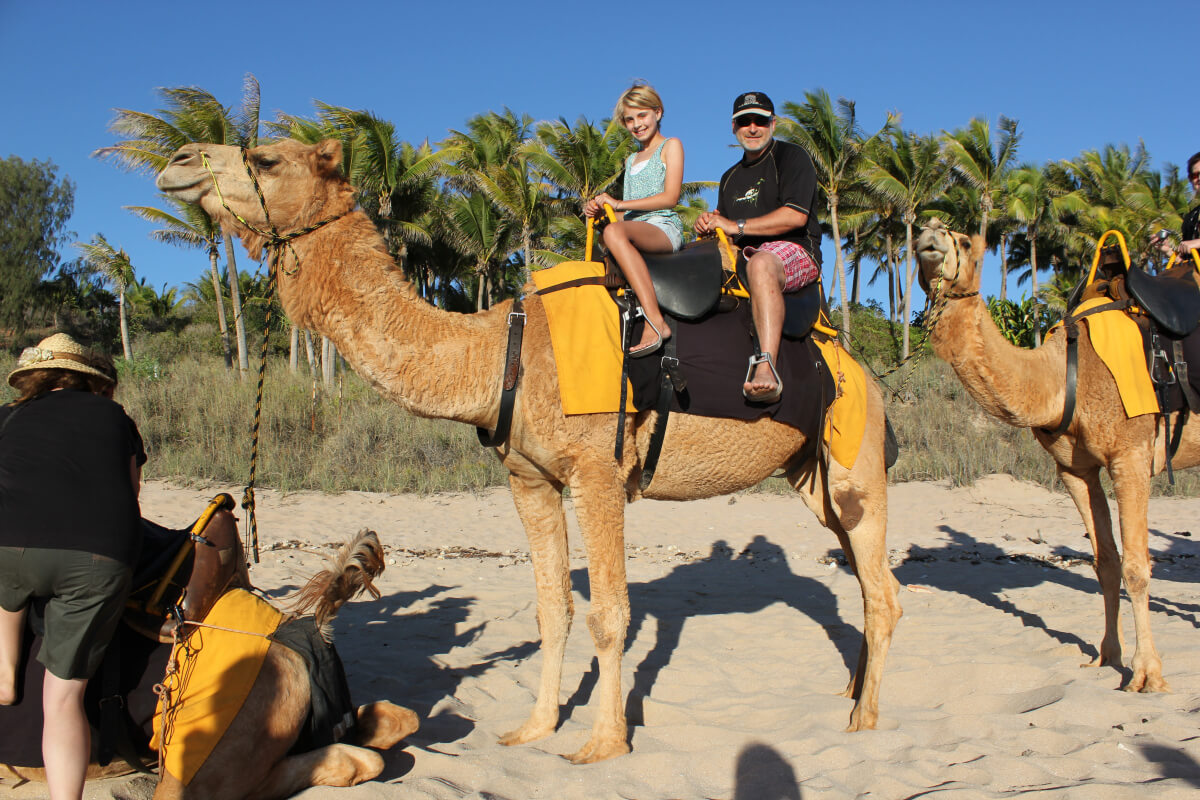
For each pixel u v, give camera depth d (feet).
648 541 33.40
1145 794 10.94
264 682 10.73
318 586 11.87
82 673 9.73
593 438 12.64
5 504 9.53
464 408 12.67
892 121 111.96
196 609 10.91
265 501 39.40
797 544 32.37
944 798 10.97
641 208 14.03
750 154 15.80
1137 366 16.08
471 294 157.79
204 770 10.18
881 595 14.51
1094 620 20.56
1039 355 16.56
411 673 17.04
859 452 14.67
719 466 13.83
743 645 19.25
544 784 11.83
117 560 9.70
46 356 10.46
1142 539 15.90
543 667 13.98
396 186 100.68
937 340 15.96
